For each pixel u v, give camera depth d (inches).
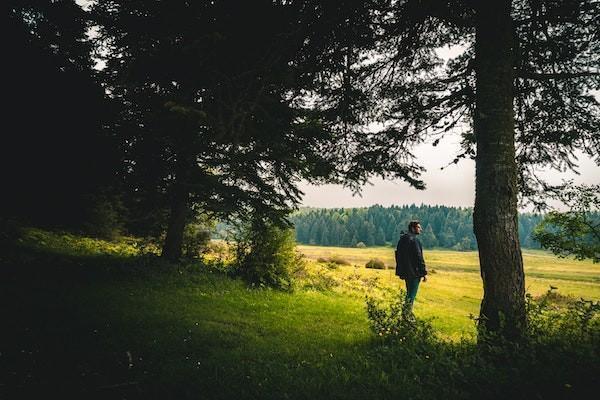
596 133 228.4
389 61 220.8
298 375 168.2
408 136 250.4
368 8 169.3
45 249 433.7
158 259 443.5
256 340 228.5
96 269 369.7
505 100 198.7
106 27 328.2
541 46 213.2
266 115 172.4
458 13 204.5
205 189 366.6
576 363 146.2
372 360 189.2
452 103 245.8
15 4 502.6
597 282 1644.9
